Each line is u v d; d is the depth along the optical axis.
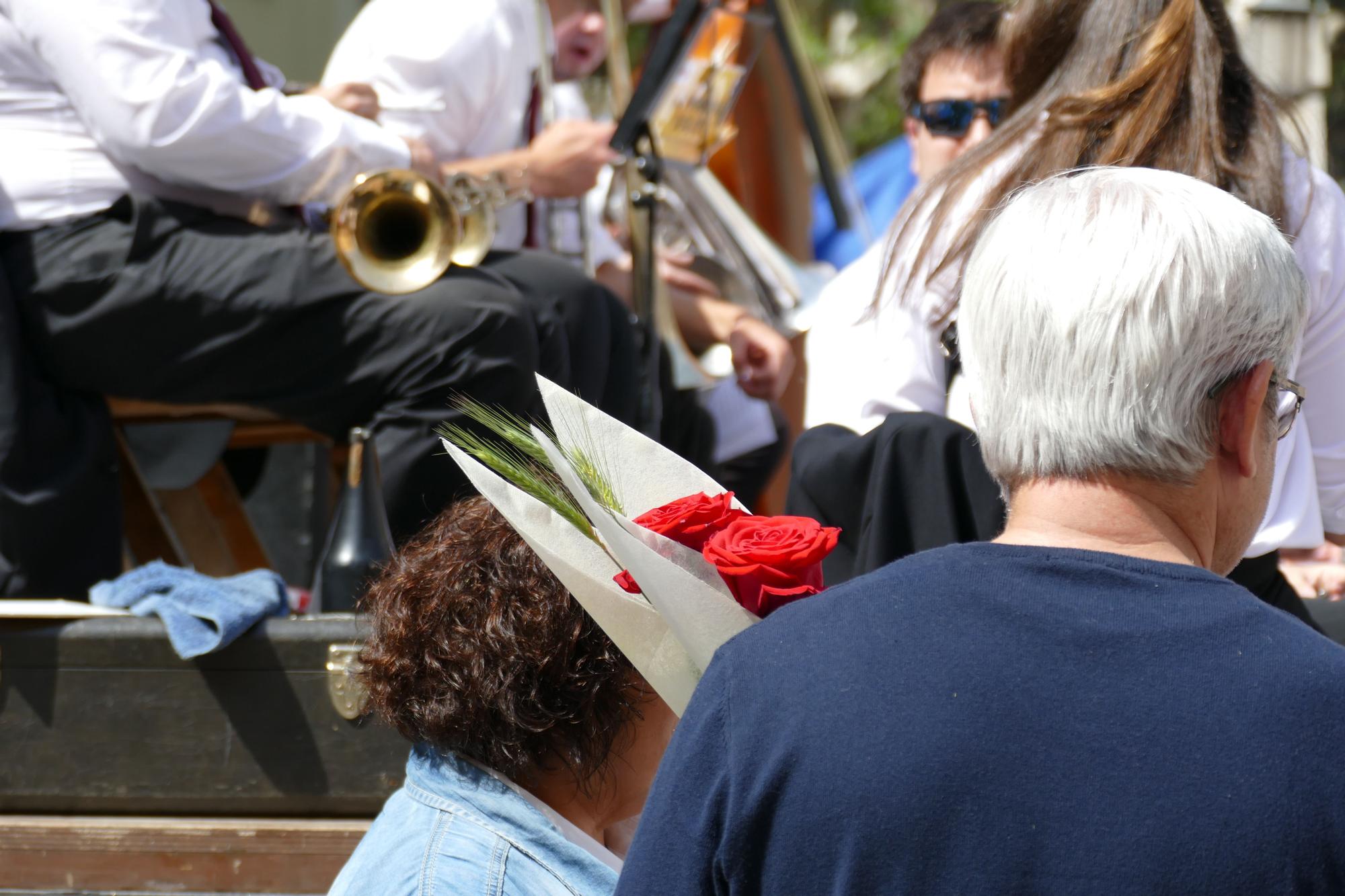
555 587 3.92
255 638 5.92
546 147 8.52
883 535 5.39
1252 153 5.00
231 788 5.92
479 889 3.66
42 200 7.50
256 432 9.16
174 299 7.32
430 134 8.77
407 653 3.95
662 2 10.50
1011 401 3.19
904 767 2.84
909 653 2.96
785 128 11.91
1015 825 2.77
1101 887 2.71
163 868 5.86
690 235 10.09
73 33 7.28
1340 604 6.68
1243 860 2.69
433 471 7.34
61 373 7.46
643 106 8.66
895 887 2.80
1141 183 3.24
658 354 8.87
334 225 7.25
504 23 8.94
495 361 7.34
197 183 7.55
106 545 7.52
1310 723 2.79
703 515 3.64
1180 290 3.06
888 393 5.87
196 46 7.76
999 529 5.22
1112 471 3.13
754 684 3.05
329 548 6.59
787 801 2.90
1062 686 2.86
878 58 27.19
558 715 3.88
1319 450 5.46
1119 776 2.77
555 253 9.75
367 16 8.95
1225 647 2.88
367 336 7.37
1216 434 3.14
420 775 3.98
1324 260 5.16
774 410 10.20
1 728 6.01
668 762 3.08
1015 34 5.51
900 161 17.95
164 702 5.96
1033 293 3.15
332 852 5.82
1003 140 5.40
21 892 5.92
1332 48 22.48
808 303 10.14
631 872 3.02
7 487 6.98
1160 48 4.99
